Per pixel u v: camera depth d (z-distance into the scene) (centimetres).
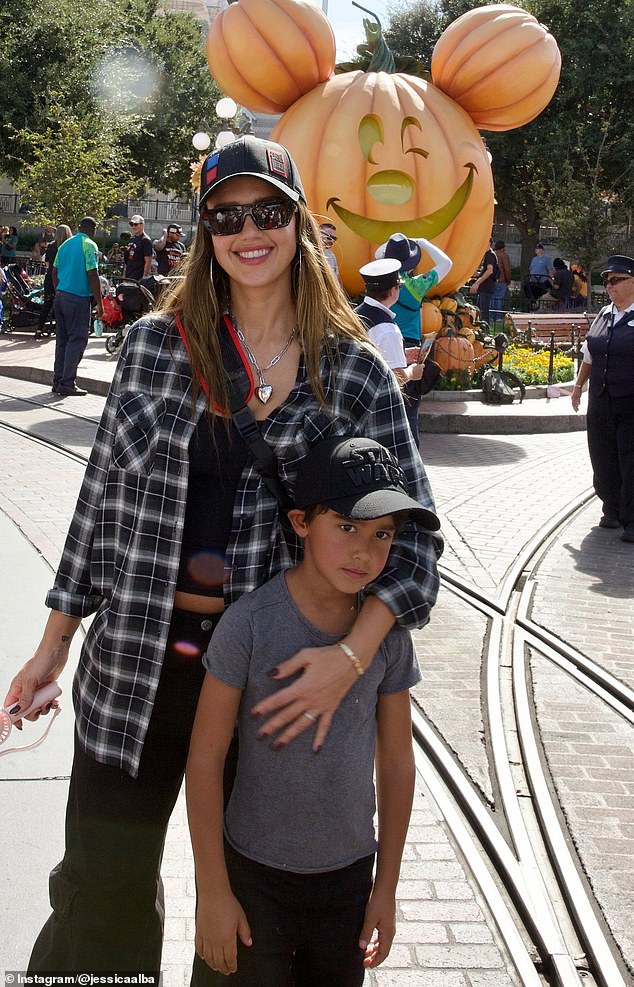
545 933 304
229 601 221
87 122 2622
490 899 315
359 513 198
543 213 3212
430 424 1251
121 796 225
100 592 232
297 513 210
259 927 213
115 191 2191
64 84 2867
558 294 2631
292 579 213
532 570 677
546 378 1576
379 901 218
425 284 773
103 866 226
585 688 488
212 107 3675
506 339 1445
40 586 555
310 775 208
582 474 989
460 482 927
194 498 221
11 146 2822
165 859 330
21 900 298
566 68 3164
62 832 332
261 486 220
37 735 396
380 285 678
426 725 441
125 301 1559
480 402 1398
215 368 218
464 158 1248
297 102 1273
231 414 218
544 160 3194
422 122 1227
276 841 211
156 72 3525
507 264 2397
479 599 613
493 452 1102
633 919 312
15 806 345
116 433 222
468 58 1262
